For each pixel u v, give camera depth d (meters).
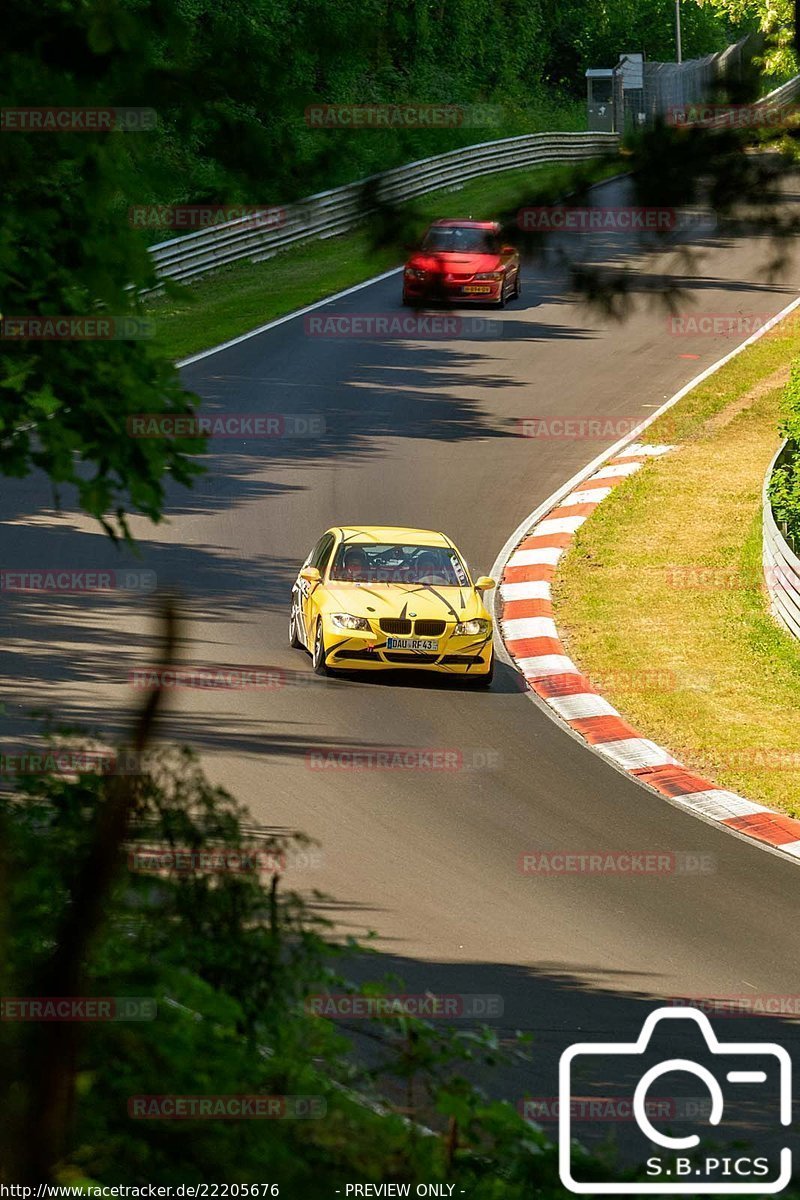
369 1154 11.45
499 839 28.47
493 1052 13.26
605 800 31.58
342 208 12.73
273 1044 12.63
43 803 14.90
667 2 172.50
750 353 81.25
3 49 12.15
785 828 30.69
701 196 12.28
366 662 38.91
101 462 14.99
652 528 56.53
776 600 47.66
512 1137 12.06
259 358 75.62
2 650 37.97
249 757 31.84
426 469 61.56
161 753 13.97
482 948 22.70
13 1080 7.68
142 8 12.19
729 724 38.03
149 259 14.59
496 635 45.44
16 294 14.50
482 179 116.56
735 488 61.53
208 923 13.23
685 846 29.02
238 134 12.50
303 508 55.72
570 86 171.25
